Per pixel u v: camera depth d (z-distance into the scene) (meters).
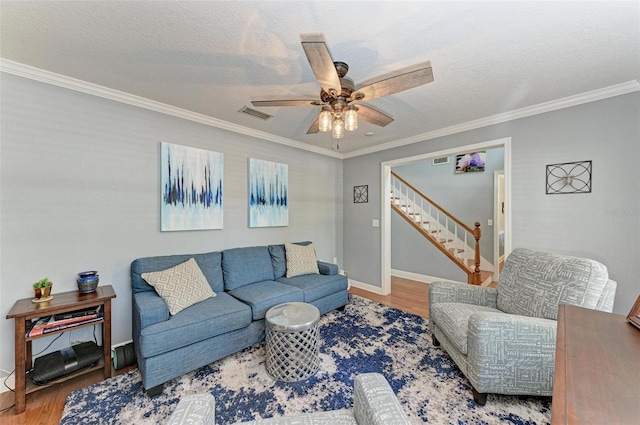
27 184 1.98
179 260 2.60
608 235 2.30
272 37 1.62
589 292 1.70
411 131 3.46
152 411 1.68
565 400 0.67
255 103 1.83
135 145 2.49
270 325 2.05
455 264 4.55
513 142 2.81
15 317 1.65
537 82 2.17
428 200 5.31
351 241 4.66
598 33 1.57
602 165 2.32
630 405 0.65
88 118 2.23
